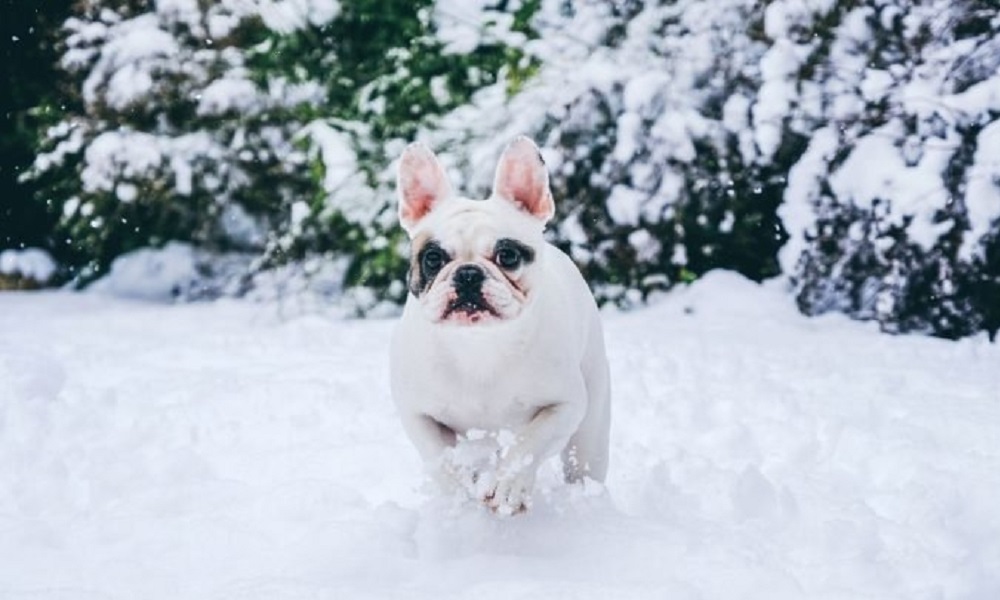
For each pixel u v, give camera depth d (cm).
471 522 158
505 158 166
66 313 381
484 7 414
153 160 407
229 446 216
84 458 204
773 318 355
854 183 354
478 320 152
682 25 387
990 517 176
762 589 141
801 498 179
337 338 331
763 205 379
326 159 393
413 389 162
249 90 410
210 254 421
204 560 153
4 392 248
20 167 435
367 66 416
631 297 377
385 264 382
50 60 423
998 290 340
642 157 377
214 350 316
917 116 355
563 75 383
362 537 155
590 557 151
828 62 369
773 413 236
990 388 261
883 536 165
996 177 338
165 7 414
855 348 312
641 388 256
